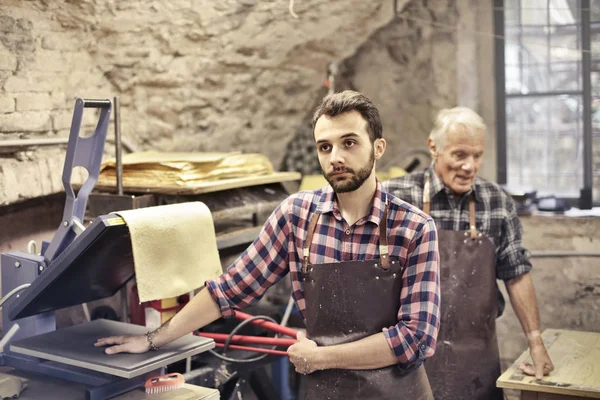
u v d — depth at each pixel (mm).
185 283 1795
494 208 2393
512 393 2898
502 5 2691
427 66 3010
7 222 2574
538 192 2711
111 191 2492
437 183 2404
